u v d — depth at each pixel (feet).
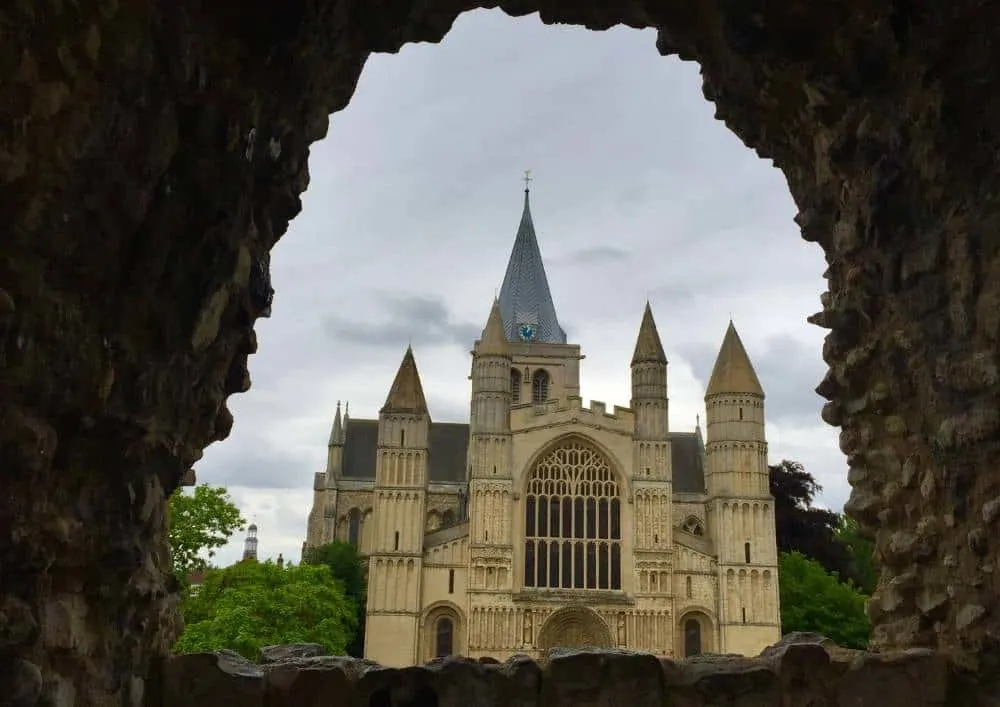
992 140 29.22
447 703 31.24
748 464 276.00
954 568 30.58
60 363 24.43
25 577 23.73
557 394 378.53
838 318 36.68
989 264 29.14
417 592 260.21
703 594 267.59
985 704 29.84
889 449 34.88
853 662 31.68
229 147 28.66
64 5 22.98
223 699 30.63
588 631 260.21
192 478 35.19
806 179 39.52
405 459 270.87
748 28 33.40
